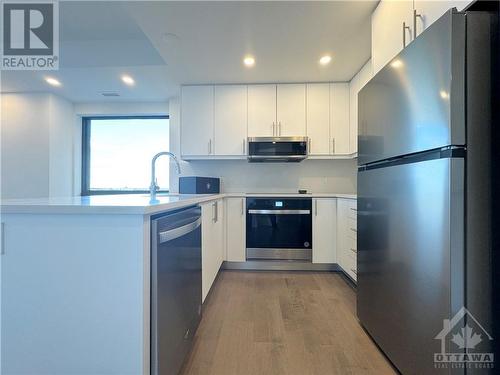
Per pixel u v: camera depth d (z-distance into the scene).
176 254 1.21
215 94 3.33
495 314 0.97
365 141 1.68
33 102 3.69
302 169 3.64
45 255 0.94
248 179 3.68
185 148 3.35
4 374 0.95
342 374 1.38
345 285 2.65
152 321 0.99
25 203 1.02
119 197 1.76
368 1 1.84
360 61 2.74
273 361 1.48
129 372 0.93
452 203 0.97
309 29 2.16
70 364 0.94
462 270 0.97
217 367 1.43
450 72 0.97
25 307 0.94
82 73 3.07
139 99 4.01
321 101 3.29
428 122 1.08
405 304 1.25
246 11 1.93
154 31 2.19
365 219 1.70
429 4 1.31
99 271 0.93
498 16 0.96
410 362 1.22
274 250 3.08
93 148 4.27
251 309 2.11
